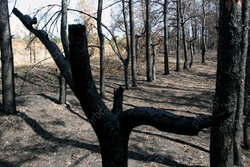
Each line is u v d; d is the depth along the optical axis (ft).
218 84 11.13
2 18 21.39
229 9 9.96
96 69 66.03
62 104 28.40
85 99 5.23
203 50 84.79
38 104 26.71
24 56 83.87
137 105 31.65
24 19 7.00
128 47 40.29
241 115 15.21
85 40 4.56
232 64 10.41
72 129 22.06
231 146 11.62
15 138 19.20
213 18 89.81
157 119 4.76
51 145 18.39
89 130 22.11
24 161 15.66
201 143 19.76
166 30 59.41
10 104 22.38
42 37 6.63
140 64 63.41
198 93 39.60
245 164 16.26
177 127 4.43
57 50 6.38
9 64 22.13
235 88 10.67
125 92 39.93
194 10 85.87
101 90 33.63
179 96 37.42
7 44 21.57
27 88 39.29
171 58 100.07
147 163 15.57
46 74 54.08
